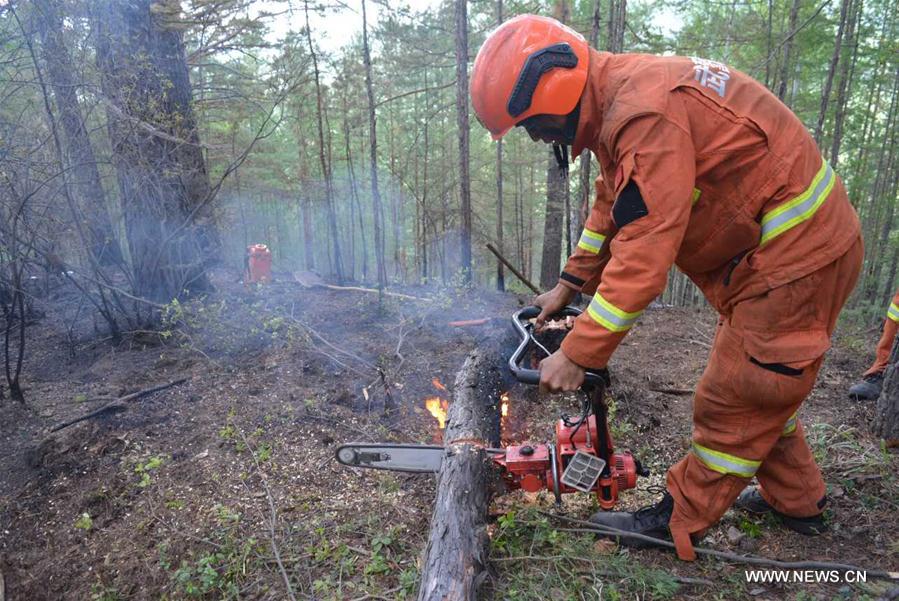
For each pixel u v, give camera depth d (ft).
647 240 5.24
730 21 40.32
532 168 64.59
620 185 5.40
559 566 6.77
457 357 14.08
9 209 12.88
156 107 15.72
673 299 50.62
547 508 8.16
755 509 7.66
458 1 23.58
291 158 64.08
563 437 7.19
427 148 59.16
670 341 16.01
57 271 15.65
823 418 10.54
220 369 13.55
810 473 7.00
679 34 35.35
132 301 16.96
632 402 11.44
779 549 7.06
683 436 10.35
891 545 6.89
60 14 13.12
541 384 5.85
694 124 5.37
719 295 6.24
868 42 39.24
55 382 13.38
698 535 6.91
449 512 6.70
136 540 8.33
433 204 59.47
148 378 13.15
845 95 41.11
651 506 7.50
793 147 5.45
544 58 5.67
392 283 24.80
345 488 9.16
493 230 68.33
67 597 7.65
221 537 8.12
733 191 5.53
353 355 13.99
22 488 9.50
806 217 5.45
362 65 40.27
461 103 23.80
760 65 33.99
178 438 10.63
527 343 6.64
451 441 7.89
